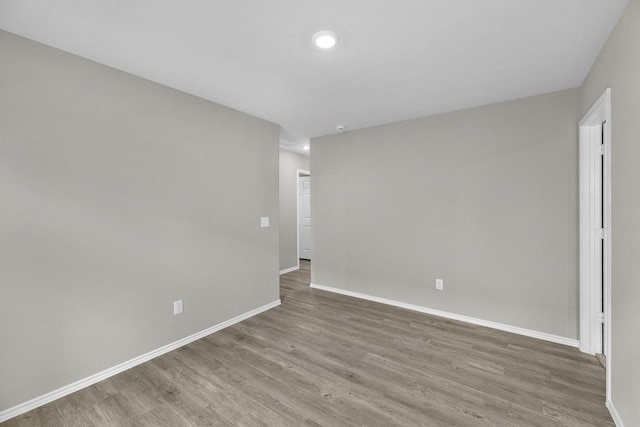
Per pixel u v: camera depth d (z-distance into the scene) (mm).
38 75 1885
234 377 2191
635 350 1471
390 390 2027
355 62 2160
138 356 2387
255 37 1843
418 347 2629
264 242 3547
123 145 2285
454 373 2223
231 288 3150
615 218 1725
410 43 1915
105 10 1578
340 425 1712
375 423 1725
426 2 1526
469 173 3133
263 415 1795
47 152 1921
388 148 3695
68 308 2018
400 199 3613
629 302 1540
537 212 2775
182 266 2697
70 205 2021
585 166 2469
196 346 2678
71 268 2027
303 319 3285
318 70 2285
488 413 1798
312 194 4453
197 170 2809
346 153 4070
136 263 2373
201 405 1888
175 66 2217
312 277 4535
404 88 2623
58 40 1868
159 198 2520
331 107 3109
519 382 2104
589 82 2277
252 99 2883
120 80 2266
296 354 2523
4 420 1755
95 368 2145
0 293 1751
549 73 2334
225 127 3064
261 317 3352
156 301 2508
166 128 2562
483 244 3066
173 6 1549
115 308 2252
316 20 1673
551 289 2723
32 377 1866
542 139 2740
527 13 1617
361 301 3881
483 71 2305
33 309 1871
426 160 3410
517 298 2891
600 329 2459
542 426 1691
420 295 3502
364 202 3926
